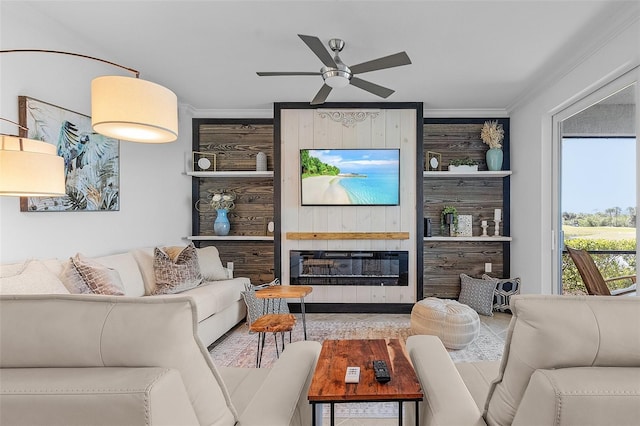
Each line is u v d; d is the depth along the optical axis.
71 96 2.81
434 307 3.19
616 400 0.78
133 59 3.17
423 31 2.69
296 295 3.14
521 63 3.24
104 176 3.15
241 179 4.93
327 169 4.38
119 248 3.38
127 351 0.86
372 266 4.43
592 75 2.86
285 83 3.81
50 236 2.61
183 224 4.63
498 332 3.64
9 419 0.78
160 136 1.96
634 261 2.58
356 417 2.09
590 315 0.90
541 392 0.83
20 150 1.87
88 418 0.78
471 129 4.82
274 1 2.31
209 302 3.11
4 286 1.87
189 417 0.88
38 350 0.86
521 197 4.32
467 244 4.84
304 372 1.43
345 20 2.53
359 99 4.32
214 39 2.82
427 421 1.24
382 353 1.63
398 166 4.33
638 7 2.31
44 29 2.55
